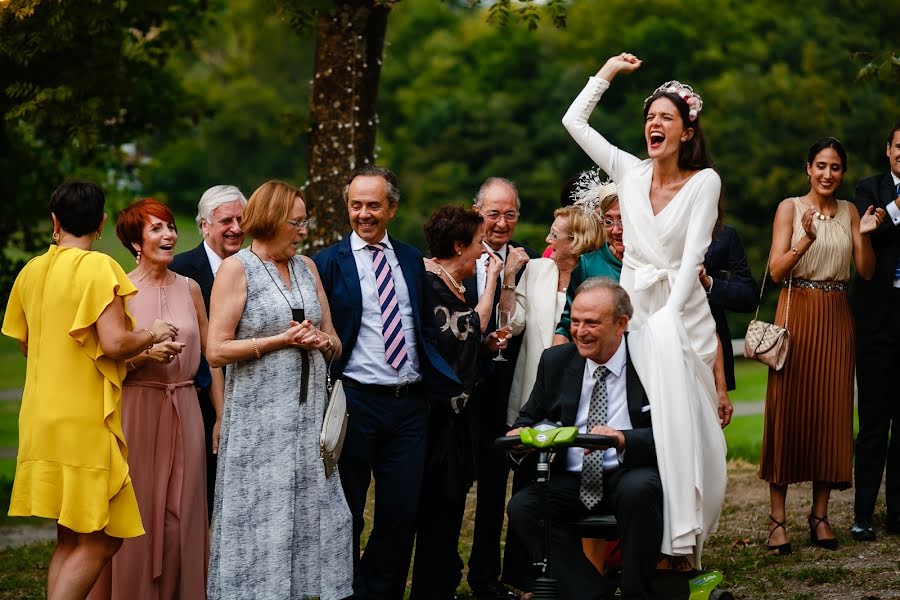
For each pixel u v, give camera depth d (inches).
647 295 235.6
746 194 1123.3
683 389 219.1
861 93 1103.0
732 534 309.0
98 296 212.4
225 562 220.8
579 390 226.1
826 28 1181.1
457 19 1711.4
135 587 225.0
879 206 288.0
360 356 241.8
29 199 590.6
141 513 225.5
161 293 234.1
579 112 248.7
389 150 1486.2
